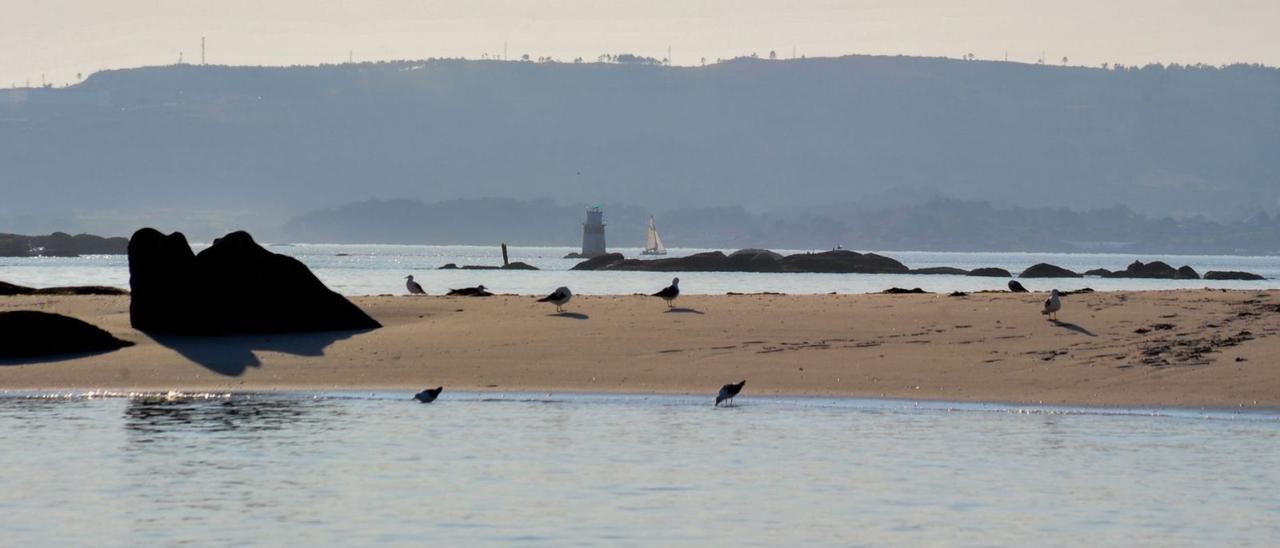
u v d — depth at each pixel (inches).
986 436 3764.8
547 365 4960.6
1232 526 2785.4
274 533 2711.6
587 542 2652.6
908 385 4579.2
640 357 5078.7
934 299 6358.3
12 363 5009.8
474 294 7450.8
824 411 4205.2
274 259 5718.5
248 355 5137.8
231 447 3570.4
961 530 2755.9
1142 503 2974.9
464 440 3688.5
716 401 4298.7
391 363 5017.2
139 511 2878.9
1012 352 4990.2
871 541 2677.2
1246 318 5428.2
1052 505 2952.8
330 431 3814.0
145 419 4018.2
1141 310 5693.9
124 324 5718.5
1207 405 4205.2
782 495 3041.3
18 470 3262.8
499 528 2748.5
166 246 5639.8
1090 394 4389.8
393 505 2938.0
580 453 3503.9
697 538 2682.1
